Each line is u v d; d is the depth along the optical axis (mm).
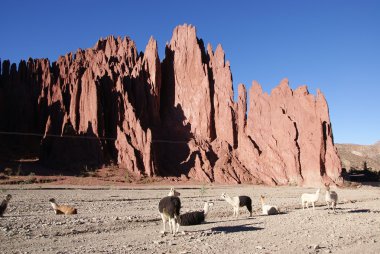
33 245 13273
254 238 15453
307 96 83188
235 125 89062
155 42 95438
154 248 12953
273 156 80875
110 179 66062
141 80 90688
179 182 71062
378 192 59125
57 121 86438
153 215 23062
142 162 75125
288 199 40438
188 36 99875
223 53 96688
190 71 96750
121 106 83562
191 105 93562
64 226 17375
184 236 15523
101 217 21125
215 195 43188
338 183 75500
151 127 89625
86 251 12266
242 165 82438
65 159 73188
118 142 77500
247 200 23688
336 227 19047
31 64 105125
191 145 85750
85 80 83250
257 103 88625
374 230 18141
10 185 52469
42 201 30391
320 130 78750
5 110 91688
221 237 15539
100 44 111250
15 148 84938
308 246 13758
